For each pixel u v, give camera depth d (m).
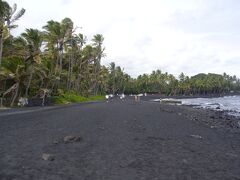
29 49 50.72
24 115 29.92
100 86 138.12
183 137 19.22
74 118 28.16
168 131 21.81
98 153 13.12
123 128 21.91
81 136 17.38
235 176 10.77
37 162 11.08
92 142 15.63
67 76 79.56
